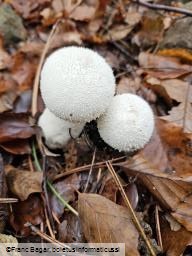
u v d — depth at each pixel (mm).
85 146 148
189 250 124
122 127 134
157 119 150
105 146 149
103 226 119
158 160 144
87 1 210
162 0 210
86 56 126
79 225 127
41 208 131
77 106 124
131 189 133
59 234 126
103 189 136
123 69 182
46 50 181
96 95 124
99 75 125
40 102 163
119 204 132
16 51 186
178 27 177
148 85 168
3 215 123
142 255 121
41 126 150
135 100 139
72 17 203
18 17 193
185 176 135
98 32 203
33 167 146
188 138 142
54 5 210
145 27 196
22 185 130
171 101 161
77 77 122
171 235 125
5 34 186
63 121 142
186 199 127
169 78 164
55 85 124
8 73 176
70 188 136
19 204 128
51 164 147
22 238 125
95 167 142
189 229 121
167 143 145
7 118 147
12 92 171
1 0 206
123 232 117
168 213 129
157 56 179
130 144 136
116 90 169
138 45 193
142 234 120
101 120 138
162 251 124
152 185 131
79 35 197
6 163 145
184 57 173
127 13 207
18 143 147
